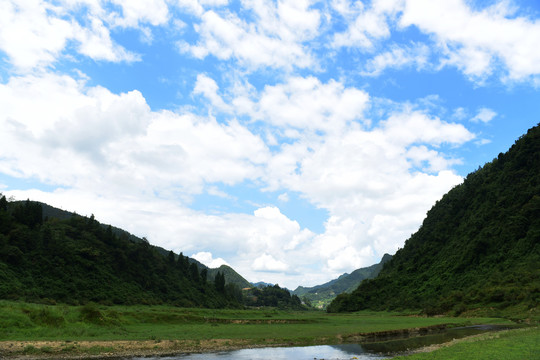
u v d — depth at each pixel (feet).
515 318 300.20
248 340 189.16
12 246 412.36
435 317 395.14
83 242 539.70
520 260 440.04
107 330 199.21
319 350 164.55
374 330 229.66
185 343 171.83
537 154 593.01
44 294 371.97
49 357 128.26
